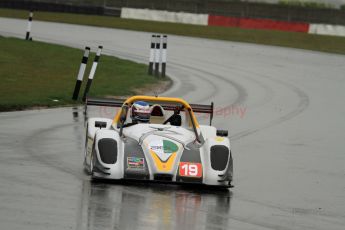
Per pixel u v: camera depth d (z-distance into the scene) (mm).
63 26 168625
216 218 31156
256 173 43656
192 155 37500
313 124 67812
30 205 31062
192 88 88938
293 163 48156
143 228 28438
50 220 28812
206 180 36156
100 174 36250
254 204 34906
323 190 40031
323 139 59750
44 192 33812
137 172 36031
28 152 44969
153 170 36125
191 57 126625
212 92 86375
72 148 47562
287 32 197250
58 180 36875
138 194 34531
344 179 43938
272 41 171750
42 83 81688
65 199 32625
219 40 164750
